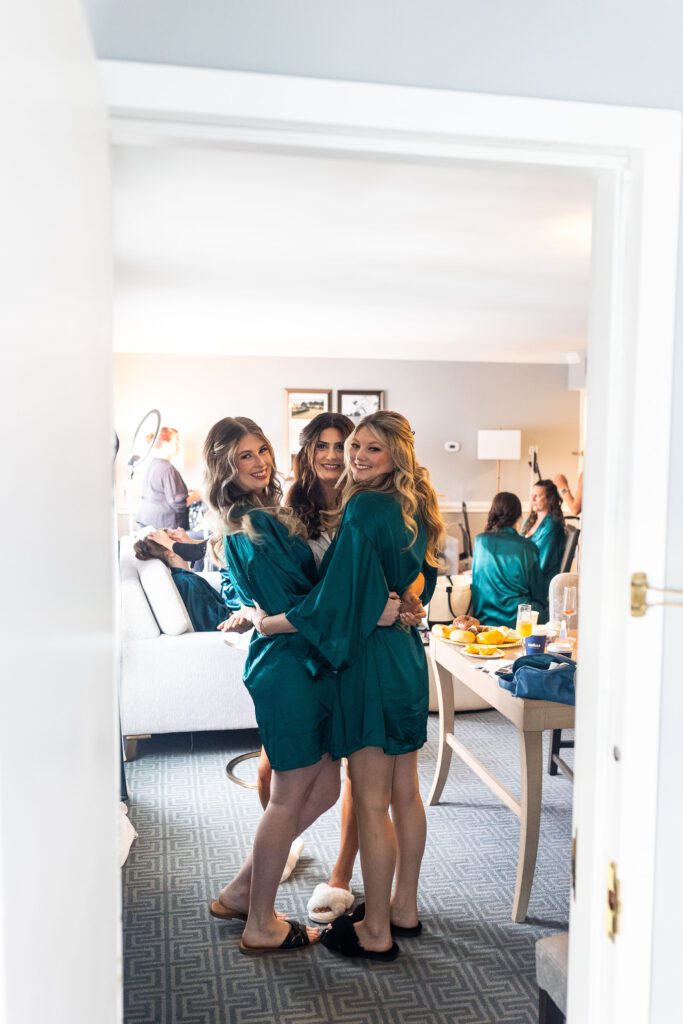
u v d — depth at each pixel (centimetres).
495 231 392
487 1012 242
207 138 124
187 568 505
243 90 118
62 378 80
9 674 63
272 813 267
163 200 342
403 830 279
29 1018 68
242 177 312
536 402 927
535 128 128
